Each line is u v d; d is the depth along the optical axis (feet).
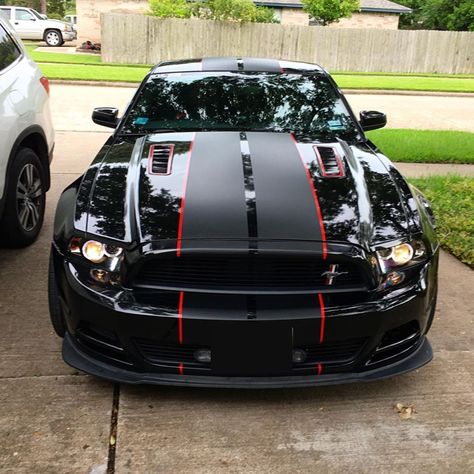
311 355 8.14
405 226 8.86
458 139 29.27
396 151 25.76
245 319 7.68
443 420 8.52
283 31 69.77
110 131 30.55
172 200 8.91
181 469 7.48
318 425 8.36
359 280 8.20
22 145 14.82
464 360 10.09
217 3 67.10
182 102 12.87
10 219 13.91
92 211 8.91
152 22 66.69
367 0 95.71
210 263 8.02
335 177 9.78
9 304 11.79
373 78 62.64
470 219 17.15
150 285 8.08
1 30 14.40
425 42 73.82
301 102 13.01
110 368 8.41
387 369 8.52
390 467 7.59
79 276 8.38
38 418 8.36
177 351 8.09
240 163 10.05
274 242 8.07
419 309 8.51
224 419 8.43
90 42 81.10
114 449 7.80
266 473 7.45
